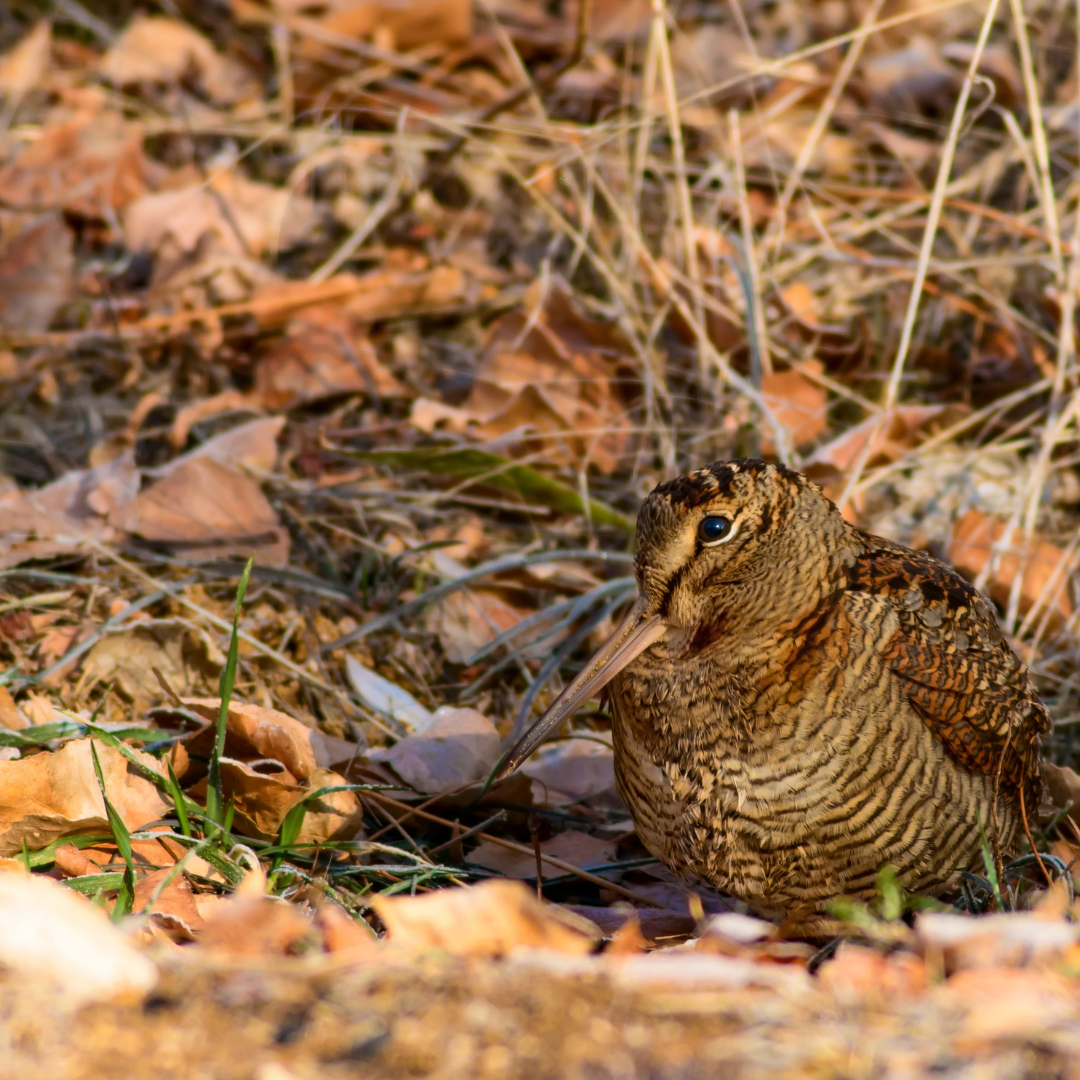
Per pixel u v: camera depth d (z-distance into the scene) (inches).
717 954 204.2
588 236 499.8
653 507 266.7
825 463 408.8
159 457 422.9
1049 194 418.9
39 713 306.2
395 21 577.0
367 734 339.0
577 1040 166.1
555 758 332.2
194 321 462.0
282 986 175.6
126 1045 164.6
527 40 587.8
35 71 561.9
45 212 504.7
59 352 449.4
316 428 432.1
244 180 526.3
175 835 258.7
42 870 263.1
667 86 435.5
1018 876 282.5
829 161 537.6
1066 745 350.6
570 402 433.4
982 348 480.1
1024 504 412.2
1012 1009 172.1
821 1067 162.4
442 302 482.3
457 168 538.0
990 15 379.9
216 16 614.9
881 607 263.3
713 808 261.3
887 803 257.1
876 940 239.8
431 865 275.4
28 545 364.8
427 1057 162.7
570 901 296.8
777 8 623.5
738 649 259.4
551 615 372.2
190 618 354.9
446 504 419.5
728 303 460.4
